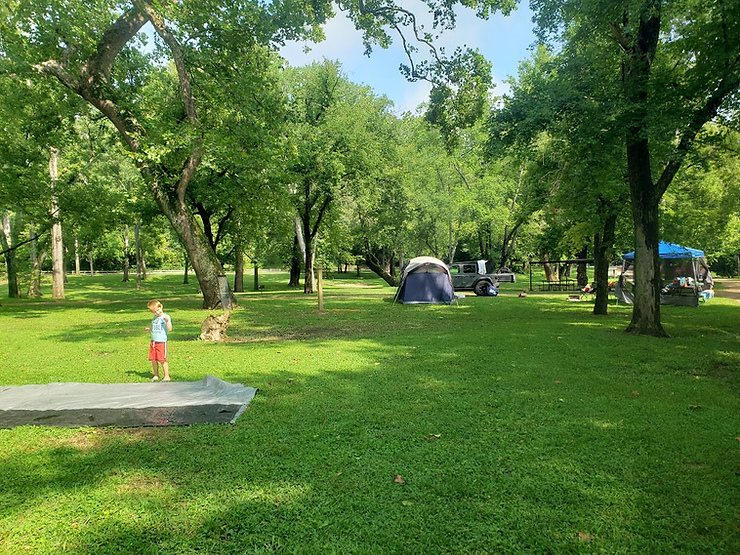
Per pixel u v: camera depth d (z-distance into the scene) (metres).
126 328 13.16
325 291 30.86
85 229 22.88
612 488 3.49
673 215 15.55
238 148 15.07
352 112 26.12
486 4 13.20
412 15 14.23
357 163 25.59
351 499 3.32
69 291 33.75
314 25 15.63
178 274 64.00
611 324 13.16
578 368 7.49
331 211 29.78
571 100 10.85
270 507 3.22
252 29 14.85
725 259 45.78
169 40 14.45
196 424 4.86
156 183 16.84
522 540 2.86
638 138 10.40
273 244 37.25
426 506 3.23
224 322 11.02
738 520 3.07
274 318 15.20
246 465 3.88
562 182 15.48
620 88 11.37
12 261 26.50
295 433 4.62
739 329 12.10
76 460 3.97
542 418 5.04
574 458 4.02
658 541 2.85
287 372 7.33
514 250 42.06
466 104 14.82
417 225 35.78
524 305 19.94
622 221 15.57
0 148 18.66
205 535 2.90
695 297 18.61
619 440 4.41
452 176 35.09
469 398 5.79
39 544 2.80
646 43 10.91
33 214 20.00
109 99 15.53
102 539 2.85
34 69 14.30
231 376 7.08
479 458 4.01
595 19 10.52
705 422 4.91
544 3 11.41
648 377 6.90
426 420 4.99
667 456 4.06
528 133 11.26
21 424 4.86
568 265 41.72
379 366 7.72
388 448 4.22
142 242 48.44
